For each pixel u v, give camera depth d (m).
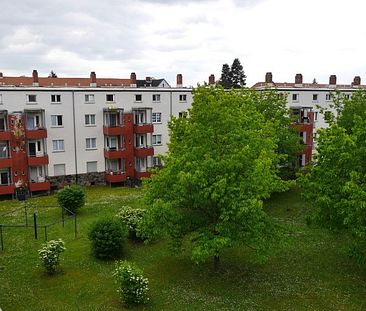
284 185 25.50
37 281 23.61
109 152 48.38
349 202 20.02
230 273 24.17
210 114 22.69
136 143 50.84
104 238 26.48
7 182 44.47
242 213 20.50
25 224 34.44
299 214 36.03
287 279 23.22
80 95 47.06
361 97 39.06
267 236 22.03
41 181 45.53
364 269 24.38
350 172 21.05
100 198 43.28
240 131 22.73
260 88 58.53
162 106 51.91
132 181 50.66
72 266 25.64
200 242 21.14
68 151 47.50
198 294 21.67
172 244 22.50
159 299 21.25
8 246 29.22
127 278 20.44
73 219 35.69
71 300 21.39
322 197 22.03
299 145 42.38
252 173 21.17
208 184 21.31
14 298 21.55
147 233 22.88
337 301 20.66
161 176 22.77
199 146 22.38
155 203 21.28
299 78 58.22
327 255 26.62
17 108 43.66
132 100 49.84
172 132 25.28
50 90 45.19
